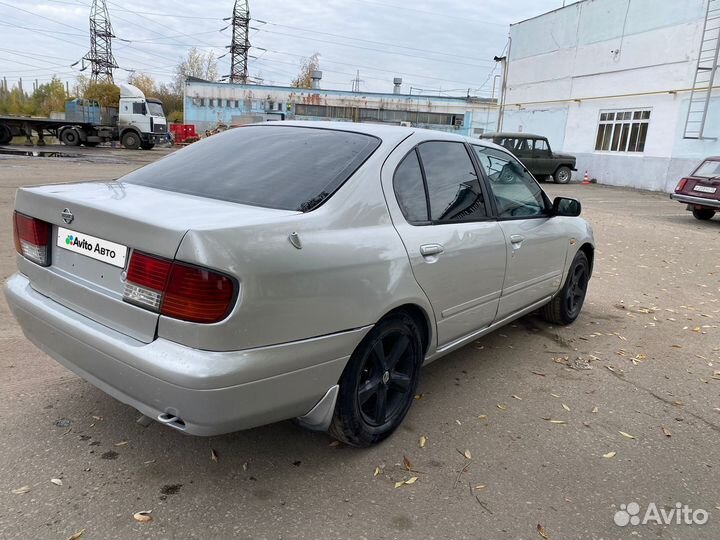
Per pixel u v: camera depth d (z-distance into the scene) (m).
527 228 3.94
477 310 3.49
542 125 28.73
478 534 2.30
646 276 7.32
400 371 3.01
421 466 2.76
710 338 4.93
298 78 78.12
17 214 2.79
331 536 2.24
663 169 21.97
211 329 2.02
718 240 10.45
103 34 72.25
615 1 23.72
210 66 83.38
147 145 32.06
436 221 3.07
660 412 3.49
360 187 2.65
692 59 20.56
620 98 23.89
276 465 2.70
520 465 2.82
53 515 2.26
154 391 2.10
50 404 3.12
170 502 2.39
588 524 2.40
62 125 32.41
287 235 2.23
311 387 2.38
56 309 2.50
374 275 2.55
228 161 2.98
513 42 30.45
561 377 3.94
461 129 45.75
